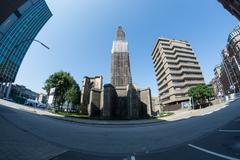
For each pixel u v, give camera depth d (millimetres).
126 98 37156
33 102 48562
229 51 88375
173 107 73125
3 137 6941
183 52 83375
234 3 18594
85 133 12078
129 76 44281
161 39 88938
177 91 74312
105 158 6023
